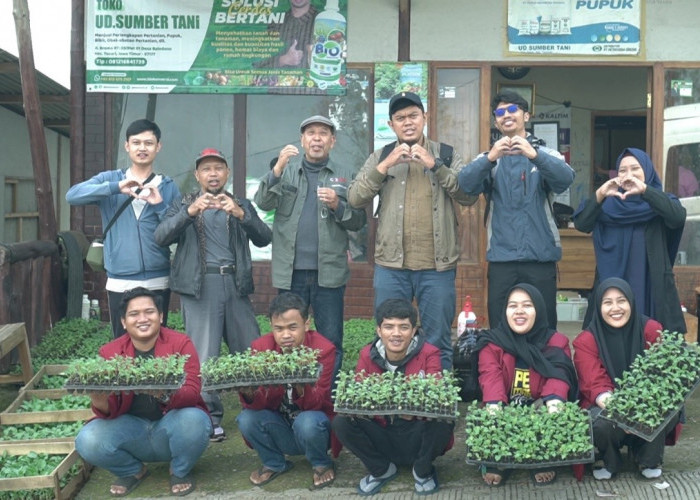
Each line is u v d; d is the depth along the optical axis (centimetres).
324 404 511
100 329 847
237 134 884
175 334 523
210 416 546
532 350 499
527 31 852
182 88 863
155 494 505
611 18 848
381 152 576
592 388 496
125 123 883
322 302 596
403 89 863
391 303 491
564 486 482
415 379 475
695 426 585
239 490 505
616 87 1181
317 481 504
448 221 566
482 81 862
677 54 852
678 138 860
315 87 859
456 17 858
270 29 855
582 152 1194
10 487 490
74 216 902
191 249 575
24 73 812
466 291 869
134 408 507
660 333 495
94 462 499
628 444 500
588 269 945
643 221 553
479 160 534
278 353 514
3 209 1298
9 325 670
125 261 587
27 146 1422
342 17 855
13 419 595
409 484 499
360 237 875
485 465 486
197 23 858
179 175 890
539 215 551
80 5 866
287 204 593
